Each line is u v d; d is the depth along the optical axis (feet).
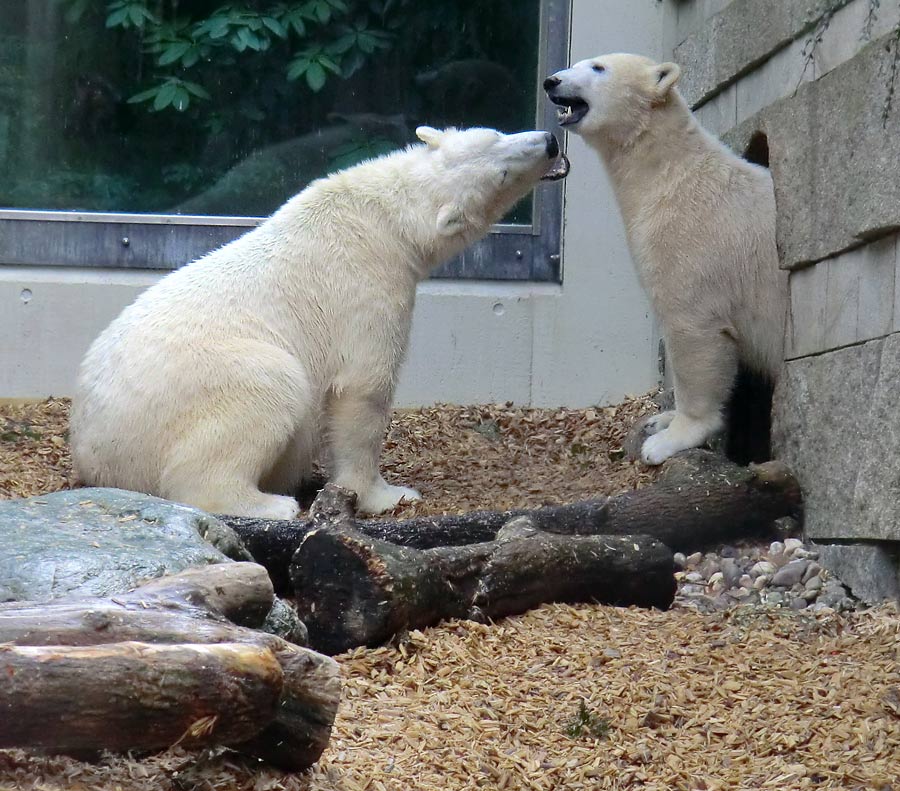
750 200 29.30
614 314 39.19
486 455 34.22
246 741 13.53
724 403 30.22
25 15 39.22
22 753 12.59
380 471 32.63
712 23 33.94
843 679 19.22
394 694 17.88
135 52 39.99
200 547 17.63
